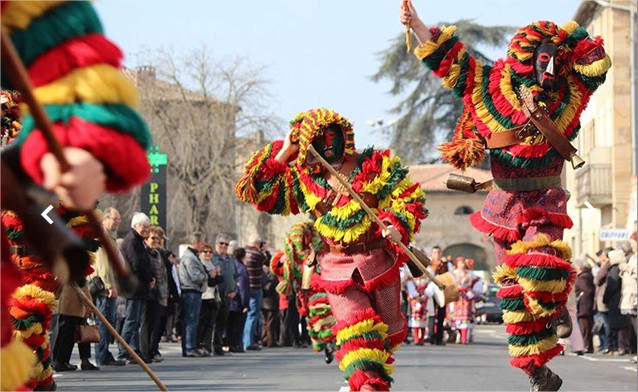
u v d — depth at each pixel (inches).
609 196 2447.1
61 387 577.9
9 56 119.3
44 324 416.8
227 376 680.4
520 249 386.9
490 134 399.5
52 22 129.6
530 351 395.2
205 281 971.9
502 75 398.9
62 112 127.7
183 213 2610.7
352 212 378.0
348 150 389.1
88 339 732.0
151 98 2576.3
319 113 387.5
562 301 388.8
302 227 735.1
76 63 129.2
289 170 398.6
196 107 2632.9
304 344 1217.4
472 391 547.5
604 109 2541.8
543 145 394.0
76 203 126.0
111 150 126.8
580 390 570.3
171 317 1298.0
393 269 380.8
